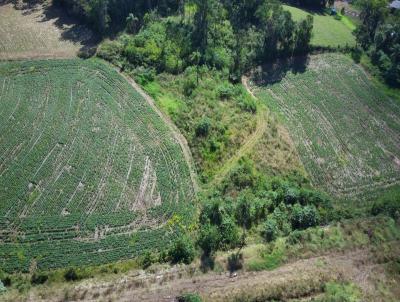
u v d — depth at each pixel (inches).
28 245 2356.1
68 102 3189.0
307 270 2431.1
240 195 2760.8
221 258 2410.2
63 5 4158.5
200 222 2564.0
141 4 4023.1
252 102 3427.7
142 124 3097.9
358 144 3363.7
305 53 4160.9
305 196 2783.0
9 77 3341.5
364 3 4537.4
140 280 2276.1
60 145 2903.5
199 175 2842.0
